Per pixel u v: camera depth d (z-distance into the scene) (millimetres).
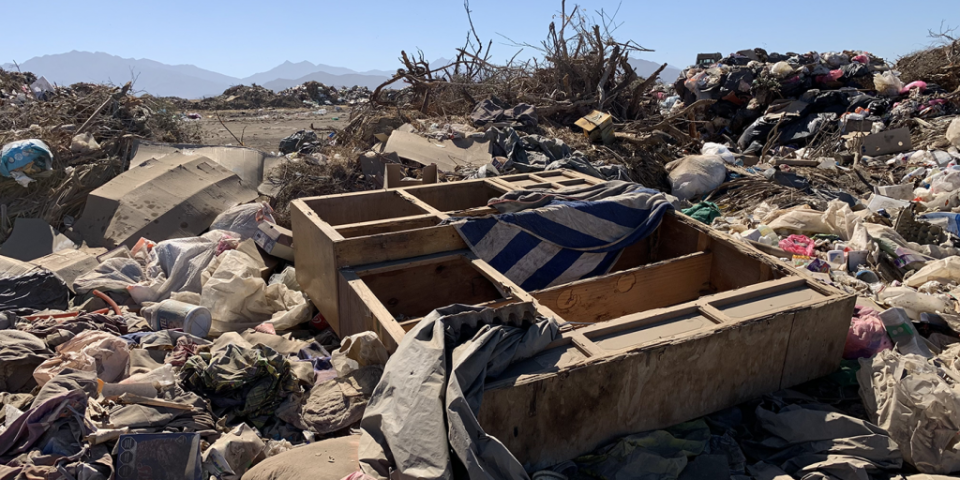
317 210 4723
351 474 2408
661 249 5082
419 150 8273
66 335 3787
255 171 7551
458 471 2316
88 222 6141
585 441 2891
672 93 18797
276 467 2594
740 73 14461
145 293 4809
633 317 3152
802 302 3375
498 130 8781
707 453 2959
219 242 5516
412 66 11875
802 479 2799
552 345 2914
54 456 2684
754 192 8227
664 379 2982
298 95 22938
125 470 2631
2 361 3330
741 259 4234
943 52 15445
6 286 4492
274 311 4703
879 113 12539
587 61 12266
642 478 2734
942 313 4301
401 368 2604
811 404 3248
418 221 4301
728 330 3061
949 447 2887
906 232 6043
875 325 3834
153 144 7793
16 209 6371
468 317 2787
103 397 3053
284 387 3400
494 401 2576
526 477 2316
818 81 13953
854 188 8938
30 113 8289
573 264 4469
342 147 8828
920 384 3047
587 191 4930
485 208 4488
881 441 2912
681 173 8625
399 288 4141
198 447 2740
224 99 21453
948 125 11070
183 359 3615
